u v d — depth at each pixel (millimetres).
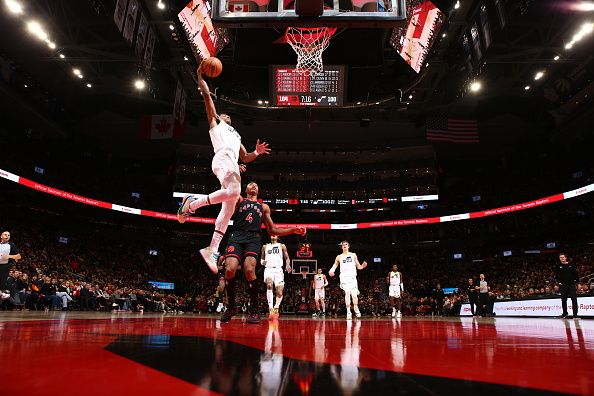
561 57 26109
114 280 31031
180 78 27016
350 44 18922
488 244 39500
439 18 18594
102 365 1380
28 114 30062
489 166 41750
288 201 40844
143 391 1000
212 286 38531
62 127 33531
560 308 15070
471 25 21672
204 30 18750
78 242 33844
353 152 41000
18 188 29906
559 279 11836
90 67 28344
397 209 42688
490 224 39156
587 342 2670
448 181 44031
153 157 40344
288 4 9555
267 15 9391
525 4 21578
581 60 26031
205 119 36031
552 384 1142
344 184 41656
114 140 37688
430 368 1432
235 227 4828
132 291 26344
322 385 1117
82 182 34938
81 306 20328
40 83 30219
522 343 2551
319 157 41906
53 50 25906
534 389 1071
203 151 39688
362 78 22594
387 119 33688
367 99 26531
